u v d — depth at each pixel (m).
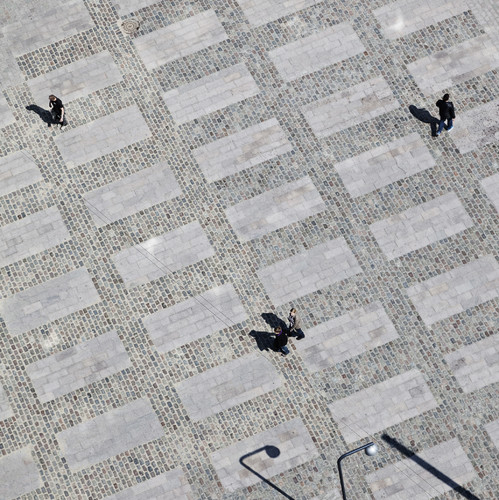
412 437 23.05
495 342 23.86
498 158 26.05
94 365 24.31
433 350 23.89
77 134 27.20
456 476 22.62
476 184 25.73
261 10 28.61
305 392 23.67
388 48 27.77
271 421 23.44
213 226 25.70
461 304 24.34
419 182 25.86
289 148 26.55
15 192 26.56
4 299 25.25
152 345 24.42
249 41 28.17
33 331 24.81
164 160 26.64
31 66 28.30
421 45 27.73
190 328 24.55
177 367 24.16
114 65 28.08
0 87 28.09
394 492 22.58
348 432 23.19
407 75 27.34
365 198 25.77
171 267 25.28
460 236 25.12
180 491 22.97
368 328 24.23
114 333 24.61
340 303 24.56
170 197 26.16
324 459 23.00
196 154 26.67
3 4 29.03
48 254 25.67
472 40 27.70
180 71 27.88
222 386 23.89
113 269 25.34
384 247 25.12
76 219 26.05
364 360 23.91
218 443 23.33
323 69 27.59
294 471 22.95
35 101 27.78
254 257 25.27
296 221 25.61
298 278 24.94
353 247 25.19
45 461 23.44
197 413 23.64
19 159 27.00
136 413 23.75
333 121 26.84
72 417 23.81
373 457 22.91
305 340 24.23
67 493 23.12
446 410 23.25
